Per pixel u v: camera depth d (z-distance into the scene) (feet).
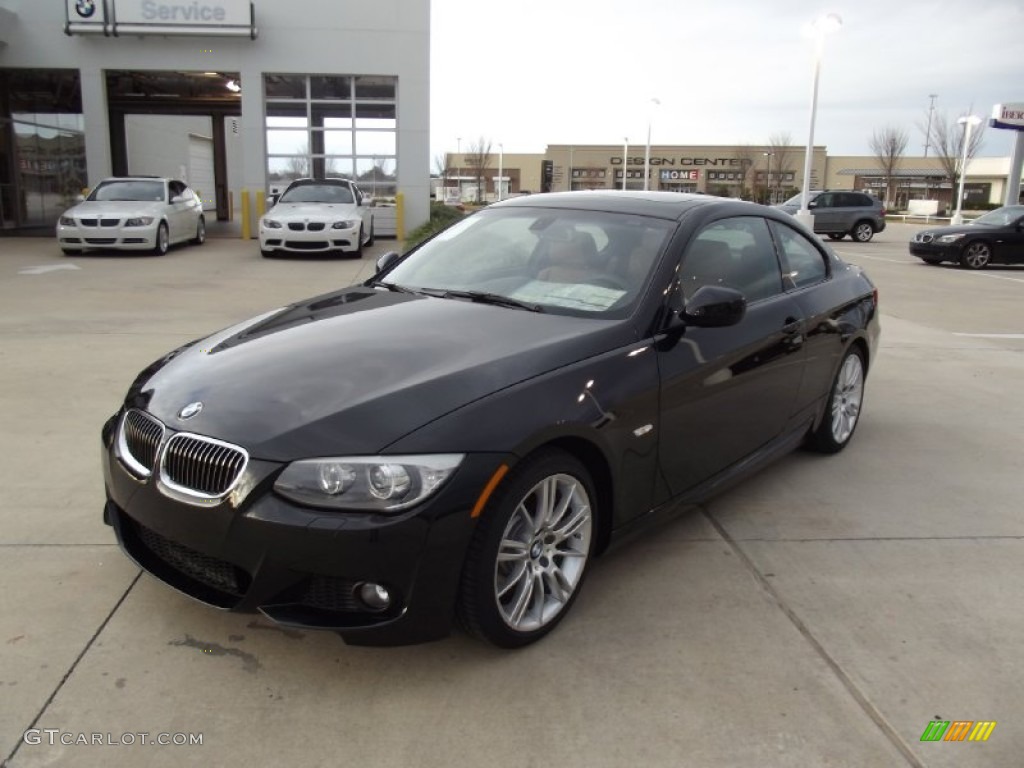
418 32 65.00
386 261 14.56
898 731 8.38
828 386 15.53
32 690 8.57
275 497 8.25
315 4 64.08
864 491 14.69
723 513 13.58
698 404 11.52
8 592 10.39
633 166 253.03
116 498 9.75
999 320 34.37
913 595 11.07
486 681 8.98
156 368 10.91
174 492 8.84
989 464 16.24
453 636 9.83
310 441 8.38
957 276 53.42
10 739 7.87
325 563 8.16
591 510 10.18
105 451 10.22
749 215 14.06
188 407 9.19
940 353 26.78
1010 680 9.27
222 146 95.81
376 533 8.12
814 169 239.50
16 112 67.36
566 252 12.52
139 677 8.86
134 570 11.02
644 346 10.80
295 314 12.00
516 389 9.23
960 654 9.74
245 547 8.34
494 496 8.74
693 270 12.14
